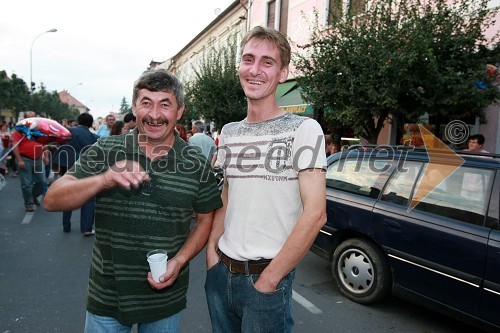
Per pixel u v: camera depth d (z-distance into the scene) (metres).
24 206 6.83
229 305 1.56
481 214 2.62
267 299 1.40
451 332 2.94
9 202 7.14
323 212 1.34
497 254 2.42
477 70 5.47
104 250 1.54
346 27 6.25
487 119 6.52
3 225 5.57
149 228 1.51
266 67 1.54
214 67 13.81
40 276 3.73
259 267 1.46
